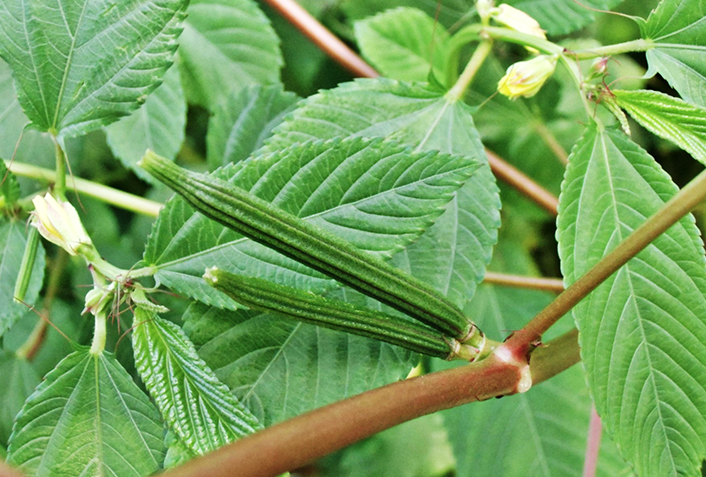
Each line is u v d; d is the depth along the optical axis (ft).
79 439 1.17
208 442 1.15
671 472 1.19
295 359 1.20
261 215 1.09
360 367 1.19
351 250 1.10
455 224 1.22
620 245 1.12
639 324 1.19
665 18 1.20
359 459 1.61
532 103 1.50
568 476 1.39
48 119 1.19
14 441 1.16
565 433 1.40
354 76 1.47
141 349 1.16
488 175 1.22
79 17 1.18
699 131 1.18
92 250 1.16
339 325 1.11
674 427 1.19
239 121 1.38
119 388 1.17
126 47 1.18
